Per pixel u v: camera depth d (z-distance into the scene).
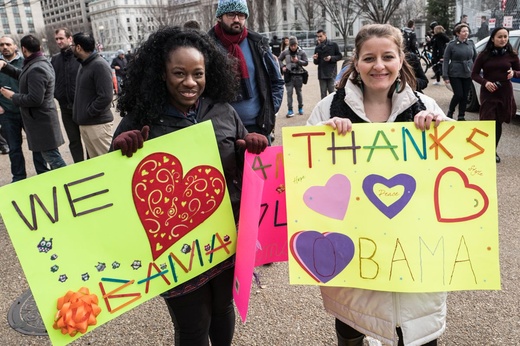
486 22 16.78
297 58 8.70
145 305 2.75
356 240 1.58
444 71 6.86
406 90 1.63
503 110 4.96
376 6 24.42
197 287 1.68
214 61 1.67
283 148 1.57
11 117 4.98
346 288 1.65
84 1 95.31
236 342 2.35
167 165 1.56
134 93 1.60
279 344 2.32
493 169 1.53
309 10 38.16
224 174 1.69
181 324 1.73
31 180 1.40
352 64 1.67
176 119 1.62
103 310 1.51
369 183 1.57
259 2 35.62
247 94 2.98
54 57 5.12
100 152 4.57
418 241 1.56
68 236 1.45
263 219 1.77
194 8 35.66
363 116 1.63
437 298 1.62
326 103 1.76
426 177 1.55
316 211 1.59
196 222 1.64
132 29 78.88
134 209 1.54
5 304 2.85
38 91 4.44
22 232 1.39
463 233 1.55
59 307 1.41
